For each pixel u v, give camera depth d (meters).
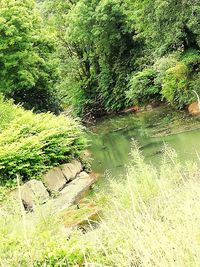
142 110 27.80
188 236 2.95
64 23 38.25
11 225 5.05
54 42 24.92
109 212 6.11
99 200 7.71
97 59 36.88
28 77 21.58
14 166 11.64
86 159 14.75
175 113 20.95
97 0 33.66
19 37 20.94
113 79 33.81
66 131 14.34
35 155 12.26
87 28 33.88
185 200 3.69
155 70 25.27
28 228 4.83
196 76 20.34
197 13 18.11
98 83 35.56
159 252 2.90
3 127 14.53
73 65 36.88
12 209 6.82
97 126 28.48
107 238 3.94
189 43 21.25
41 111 23.91
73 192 11.34
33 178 11.87
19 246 3.79
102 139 21.52
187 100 20.14
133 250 3.43
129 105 31.78
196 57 20.44
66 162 13.74
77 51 38.16
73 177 13.11
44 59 24.55
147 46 30.53
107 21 32.47
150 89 27.08
